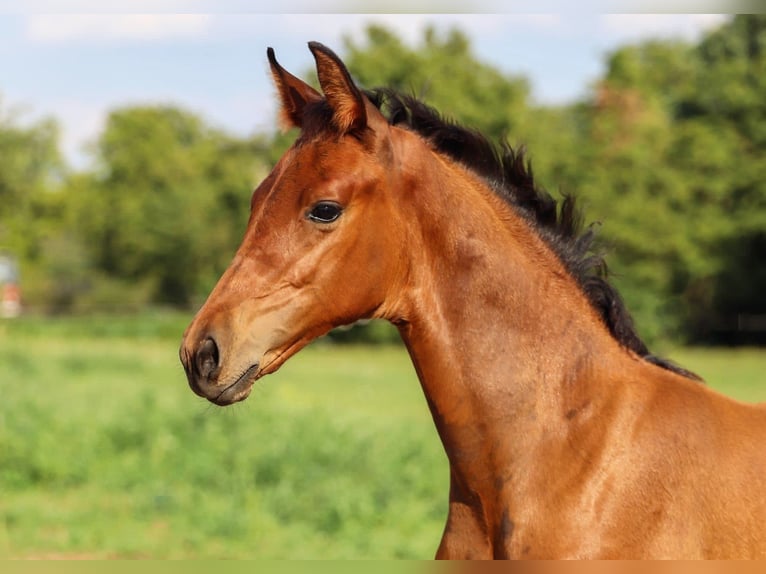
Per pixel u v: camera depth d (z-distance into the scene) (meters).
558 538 3.76
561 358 3.98
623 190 39.25
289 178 3.88
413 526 9.58
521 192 4.25
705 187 39.56
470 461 3.96
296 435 12.66
